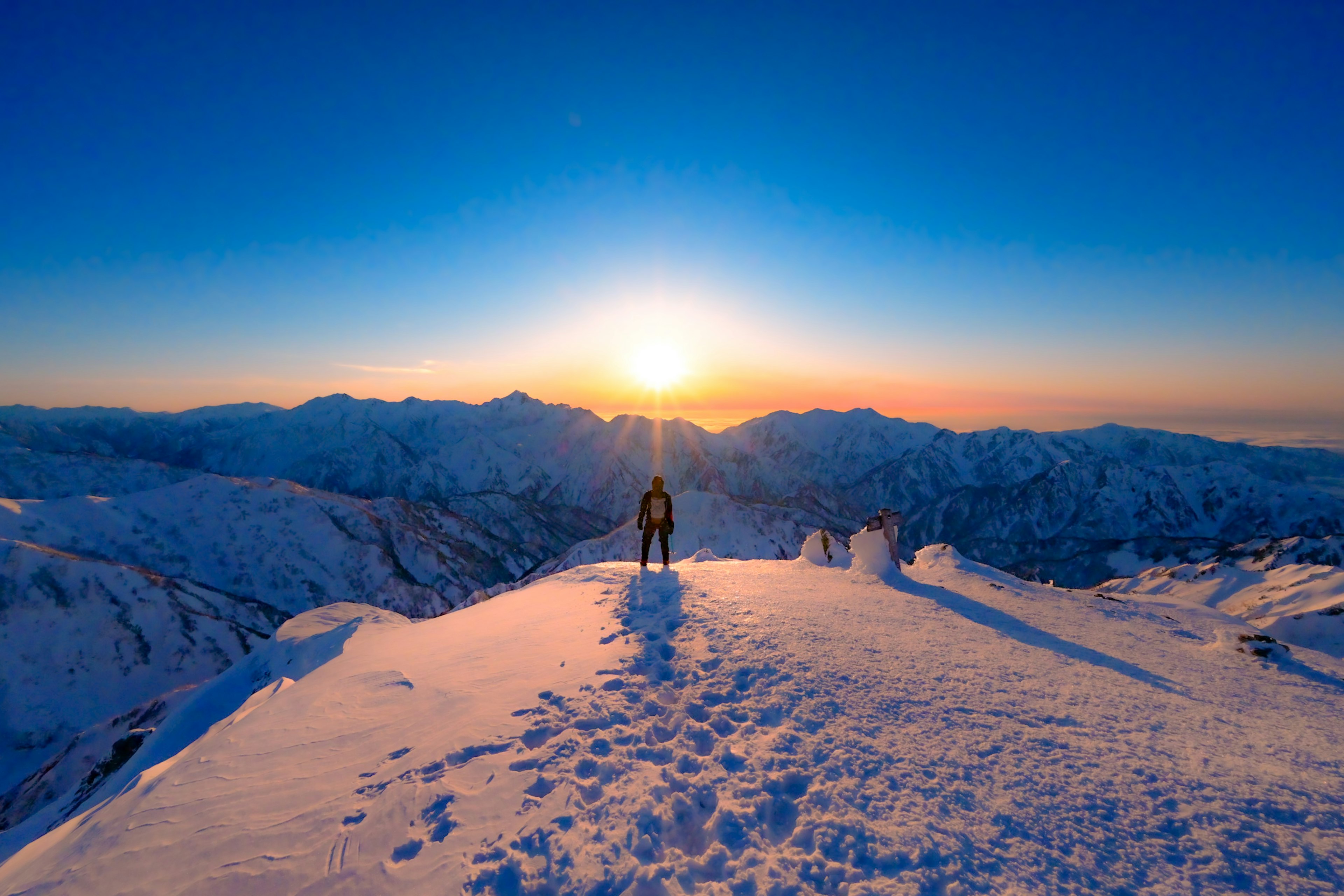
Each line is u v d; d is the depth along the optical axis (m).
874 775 5.24
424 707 7.60
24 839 17.06
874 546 15.55
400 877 4.51
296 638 28.92
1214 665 9.39
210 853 5.21
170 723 21.11
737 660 7.89
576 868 4.38
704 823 4.91
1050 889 3.95
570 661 8.38
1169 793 4.96
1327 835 4.43
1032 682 7.45
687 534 176.75
